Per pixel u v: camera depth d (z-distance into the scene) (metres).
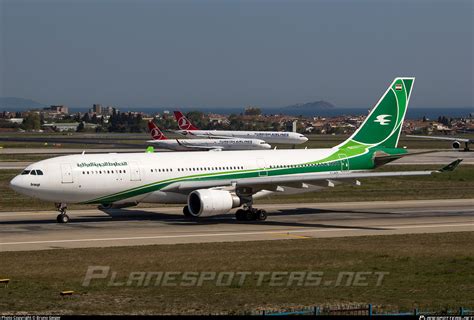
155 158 123.44
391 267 81.00
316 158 136.00
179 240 101.19
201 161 126.38
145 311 62.41
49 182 113.56
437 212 135.00
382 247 94.31
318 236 105.50
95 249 92.38
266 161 131.62
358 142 140.88
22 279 74.25
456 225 117.75
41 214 130.25
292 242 98.88
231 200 118.69
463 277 76.25
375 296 68.19
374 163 141.62
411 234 106.94
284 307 64.12
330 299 67.00
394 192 171.00
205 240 101.19
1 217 126.19
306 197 160.00
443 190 175.75
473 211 136.50
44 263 82.56
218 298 67.12
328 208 141.50
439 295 68.75
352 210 138.38
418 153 143.50
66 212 132.50
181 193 123.94
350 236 105.00
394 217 127.94
